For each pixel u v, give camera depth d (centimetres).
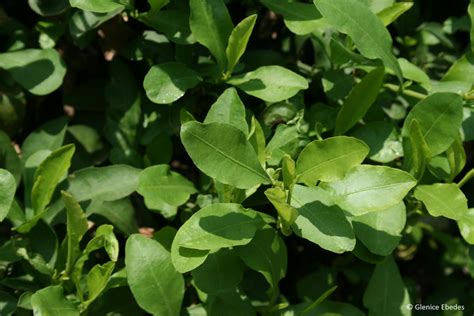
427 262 81
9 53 65
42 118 72
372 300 67
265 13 72
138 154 69
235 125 61
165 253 61
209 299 64
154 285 61
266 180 59
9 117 68
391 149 66
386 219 62
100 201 65
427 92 68
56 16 69
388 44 64
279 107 66
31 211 64
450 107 62
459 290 80
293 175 58
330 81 67
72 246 62
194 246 58
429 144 63
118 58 69
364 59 66
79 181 66
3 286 65
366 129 67
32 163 65
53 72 65
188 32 65
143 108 69
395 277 67
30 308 62
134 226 67
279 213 59
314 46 70
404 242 77
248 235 59
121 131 69
